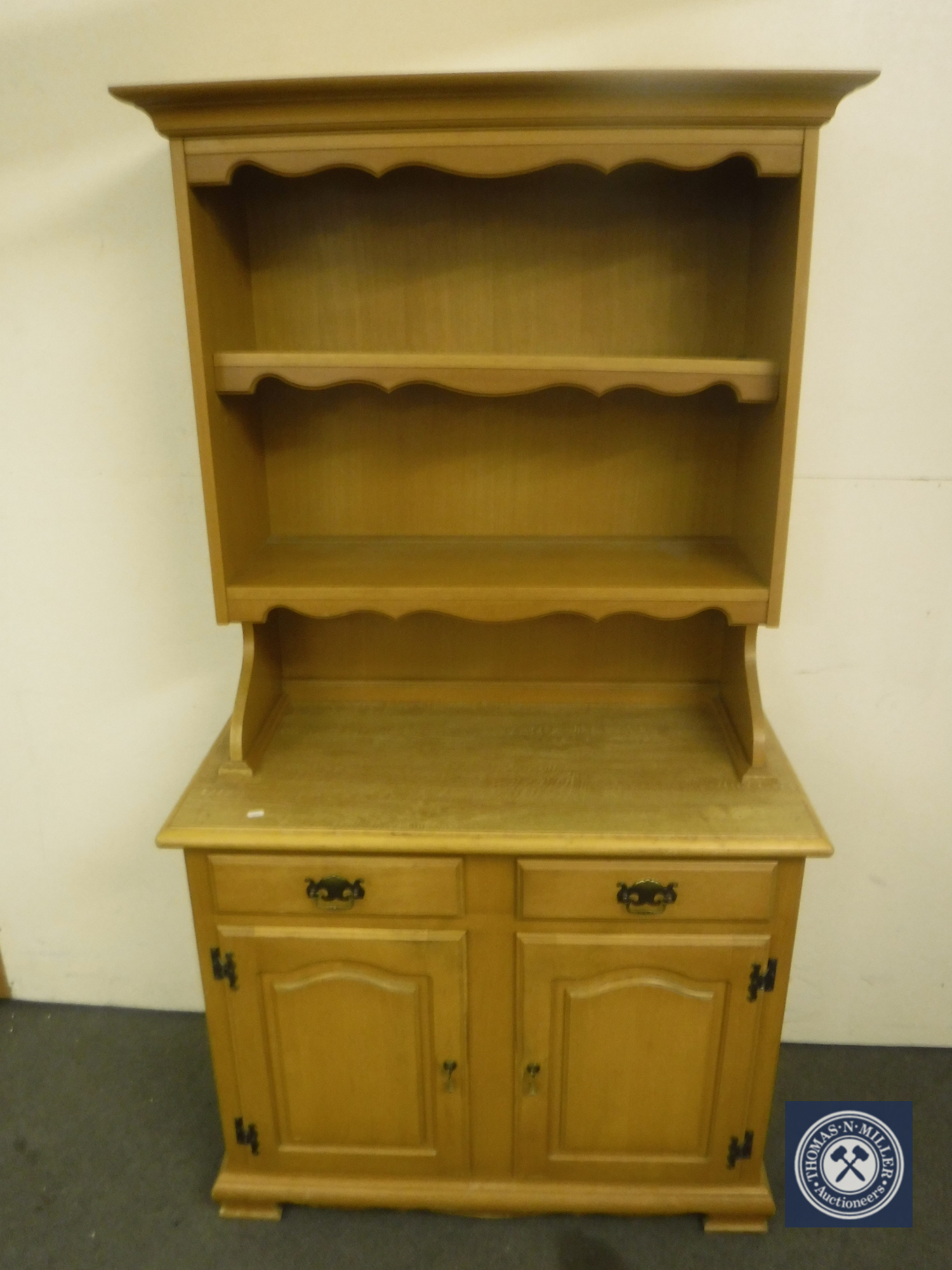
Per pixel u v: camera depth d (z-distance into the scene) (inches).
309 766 55.5
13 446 61.4
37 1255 57.8
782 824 49.4
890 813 68.0
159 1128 67.2
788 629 63.6
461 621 62.0
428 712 62.6
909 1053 73.8
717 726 60.3
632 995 52.4
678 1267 56.9
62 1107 69.0
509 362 46.4
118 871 73.6
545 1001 52.6
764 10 51.8
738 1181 58.1
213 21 53.1
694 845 47.8
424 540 60.4
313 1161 58.7
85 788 70.9
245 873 50.4
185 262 45.0
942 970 72.1
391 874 49.9
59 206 56.5
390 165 44.6
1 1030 76.0
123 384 60.1
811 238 44.1
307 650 63.2
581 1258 57.5
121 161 55.6
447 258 54.1
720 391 56.7
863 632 63.4
